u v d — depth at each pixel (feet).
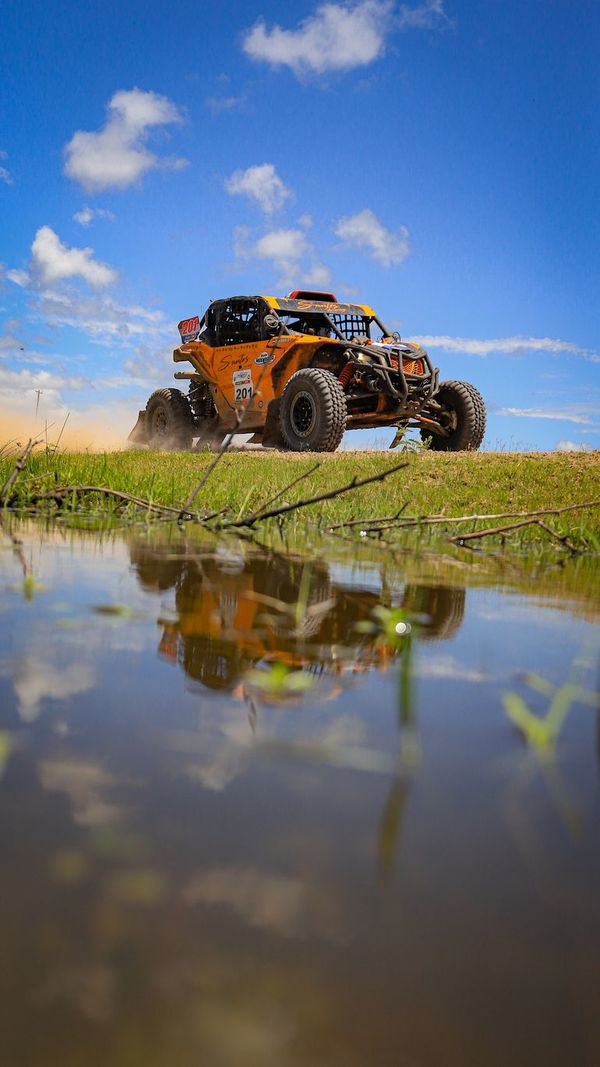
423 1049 1.19
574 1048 1.22
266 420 32.07
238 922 1.46
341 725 2.65
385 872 1.66
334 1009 1.26
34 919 1.43
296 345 30.30
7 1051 1.13
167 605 4.76
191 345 35.78
